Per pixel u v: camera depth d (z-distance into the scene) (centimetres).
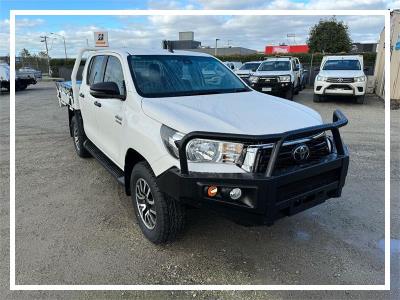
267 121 303
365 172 533
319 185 301
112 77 425
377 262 312
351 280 289
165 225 312
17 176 522
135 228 366
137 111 342
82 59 546
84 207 416
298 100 1445
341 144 315
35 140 752
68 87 620
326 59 1423
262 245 338
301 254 324
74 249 330
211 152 276
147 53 417
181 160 269
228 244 339
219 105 340
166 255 321
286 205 277
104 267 304
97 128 469
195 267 305
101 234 355
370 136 775
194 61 436
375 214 399
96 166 562
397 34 1310
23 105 1385
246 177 265
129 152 355
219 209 270
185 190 271
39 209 412
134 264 309
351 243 341
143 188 338
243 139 267
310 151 298
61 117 1062
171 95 371
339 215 397
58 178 511
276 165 276
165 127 298
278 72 1390
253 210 266
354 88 1262
